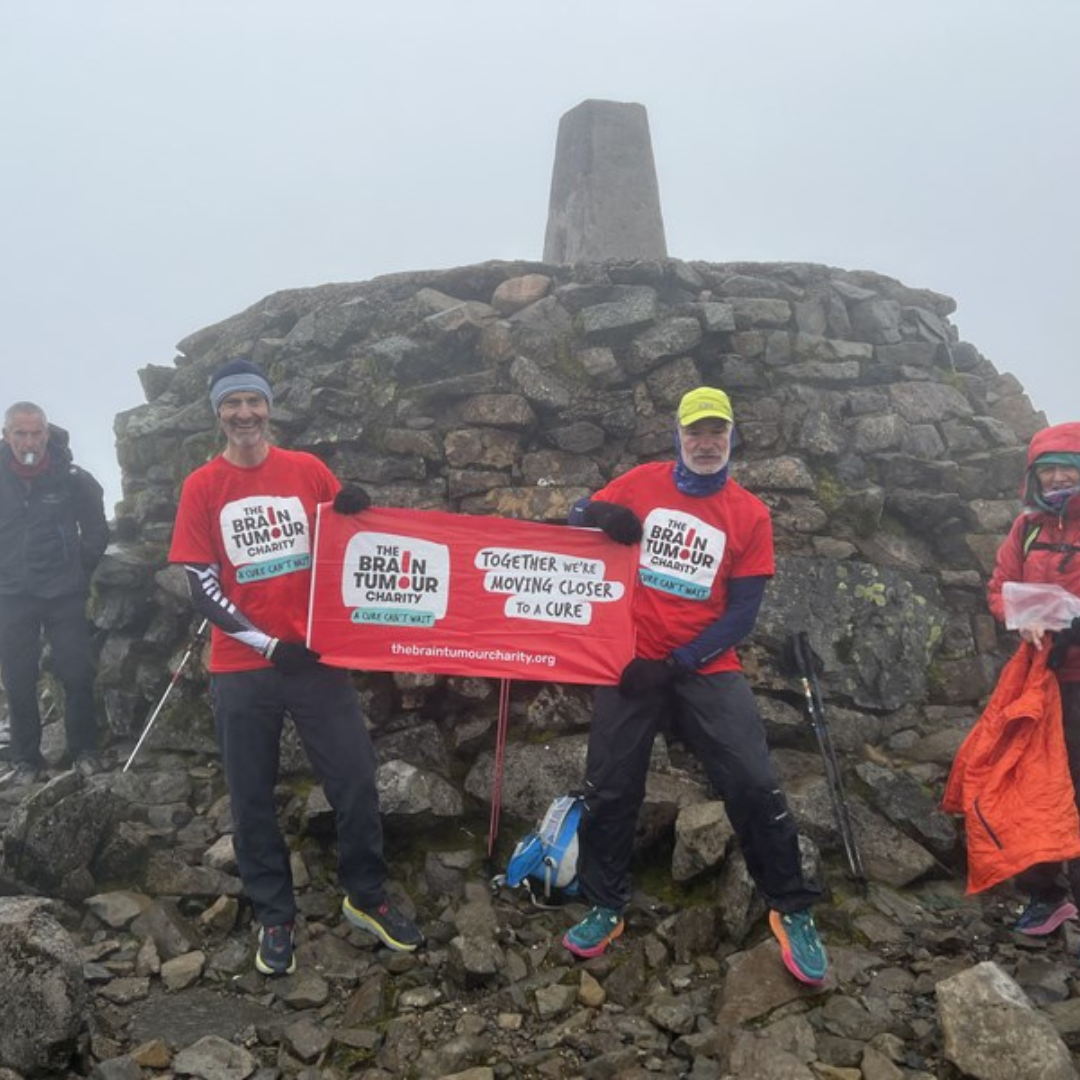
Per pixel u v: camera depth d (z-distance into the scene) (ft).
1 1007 11.26
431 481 21.25
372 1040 12.10
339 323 24.12
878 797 16.52
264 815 13.57
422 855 16.24
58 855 15.17
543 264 24.66
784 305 24.13
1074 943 13.53
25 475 20.36
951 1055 10.86
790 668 16.51
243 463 13.74
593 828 13.25
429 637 14.34
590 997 12.74
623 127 29.55
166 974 13.56
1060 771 12.94
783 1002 12.23
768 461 21.17
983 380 25.86
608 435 21.63
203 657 20.76
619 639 13.93
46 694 24.41
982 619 20.21
